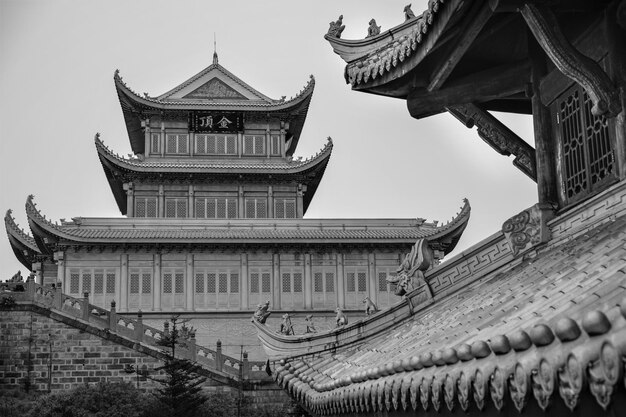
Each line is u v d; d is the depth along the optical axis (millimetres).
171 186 76688
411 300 14211
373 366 11078
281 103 78062
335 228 71750
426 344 10344
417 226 72375
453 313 11703
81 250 68812
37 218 67125
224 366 54906
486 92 13586
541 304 7906
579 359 4715
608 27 10773
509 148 14547
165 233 69250
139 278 69062
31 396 53469
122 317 56125
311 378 14938
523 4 10047
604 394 4555
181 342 54875
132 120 79562
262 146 79188
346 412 11664
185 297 69062
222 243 69312
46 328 55438
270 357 16812
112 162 74312
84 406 48781
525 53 13422
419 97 13977
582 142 11852
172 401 48156
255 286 69875
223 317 69062
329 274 70688
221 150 78688
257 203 77375
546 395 5227
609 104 10164
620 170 10461
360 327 15391
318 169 77812
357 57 13867
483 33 11969
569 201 12188
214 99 78375
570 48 10062
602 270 7648
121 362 55094
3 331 55188
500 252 12680
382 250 71250
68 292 68062
